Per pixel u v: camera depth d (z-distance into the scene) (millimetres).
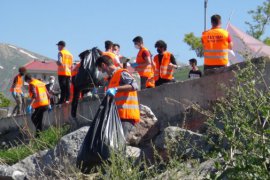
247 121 9922
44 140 20156
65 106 25297
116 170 11062
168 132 14250
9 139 27828
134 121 15383
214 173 9953
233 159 9656
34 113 24688
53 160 16719
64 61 26547
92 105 23422
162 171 11969
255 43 19469
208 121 11391
